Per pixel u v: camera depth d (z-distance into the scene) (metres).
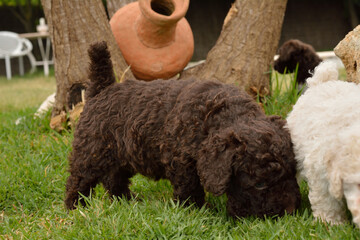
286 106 6.54
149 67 6.86
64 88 6.73
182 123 3.65
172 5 6.49
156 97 3.93
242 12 6.76
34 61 22.73
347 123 3.28
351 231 3.22
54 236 3.73
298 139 3.50
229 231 3.63
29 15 25.03
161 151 3.82
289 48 8.05
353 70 4.64
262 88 6.85
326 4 23.19
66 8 6.52
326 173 3.26
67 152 5.73
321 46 23.23
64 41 6.59
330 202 3.41
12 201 4.89
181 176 3.76
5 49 21.17
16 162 5.62
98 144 4.11
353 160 2.96
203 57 23.58
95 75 4.28
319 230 3.38
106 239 3.47
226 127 3.49
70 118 6.49
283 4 6.78
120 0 7.70
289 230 3.36
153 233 3.49
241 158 3.27
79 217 3.85
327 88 3.85
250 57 6.72
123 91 4.14
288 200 3.37
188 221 3.62
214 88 3.81
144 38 6.75
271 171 3.24
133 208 3.90
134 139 3.93
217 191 3.28
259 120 3.54
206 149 3.43
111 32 6.73
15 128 7.07
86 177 4.21
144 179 4.95
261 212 3.41
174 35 6.84
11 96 14.06
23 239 3.75
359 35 4.53
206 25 23.59
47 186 5.01
